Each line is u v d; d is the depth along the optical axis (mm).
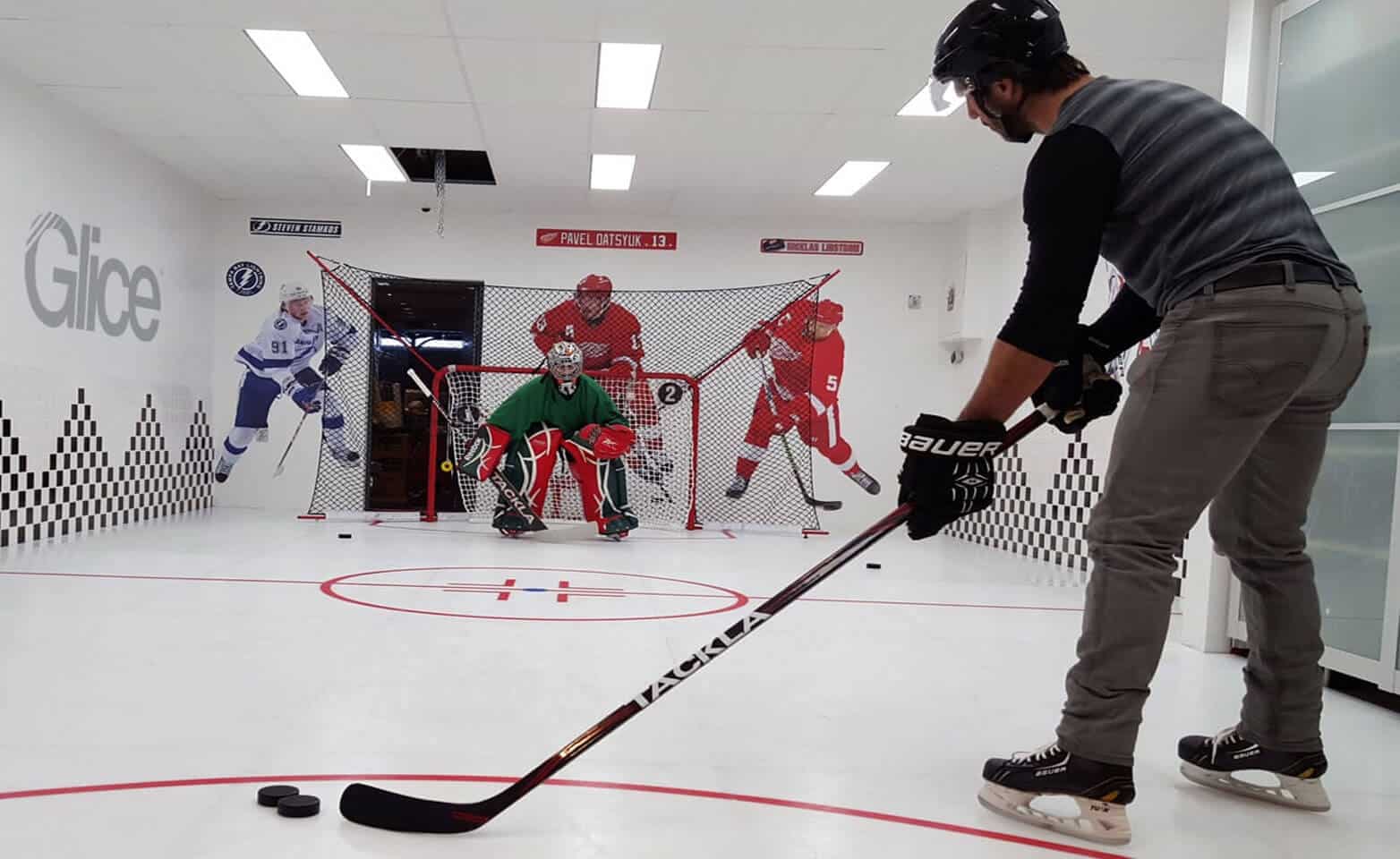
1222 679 2855
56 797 1575
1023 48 1600
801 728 2127
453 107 5746
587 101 5586
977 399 1590
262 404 8086
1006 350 1530
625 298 8359
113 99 5660
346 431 8164
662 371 8367
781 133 6062
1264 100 3385
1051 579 5199
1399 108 2811
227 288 8055
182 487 7430
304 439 8125
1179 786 1880
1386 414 2803
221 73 5262
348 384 8172
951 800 1715
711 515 8305
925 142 6164
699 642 3035
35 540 5371
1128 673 1554
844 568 5391
